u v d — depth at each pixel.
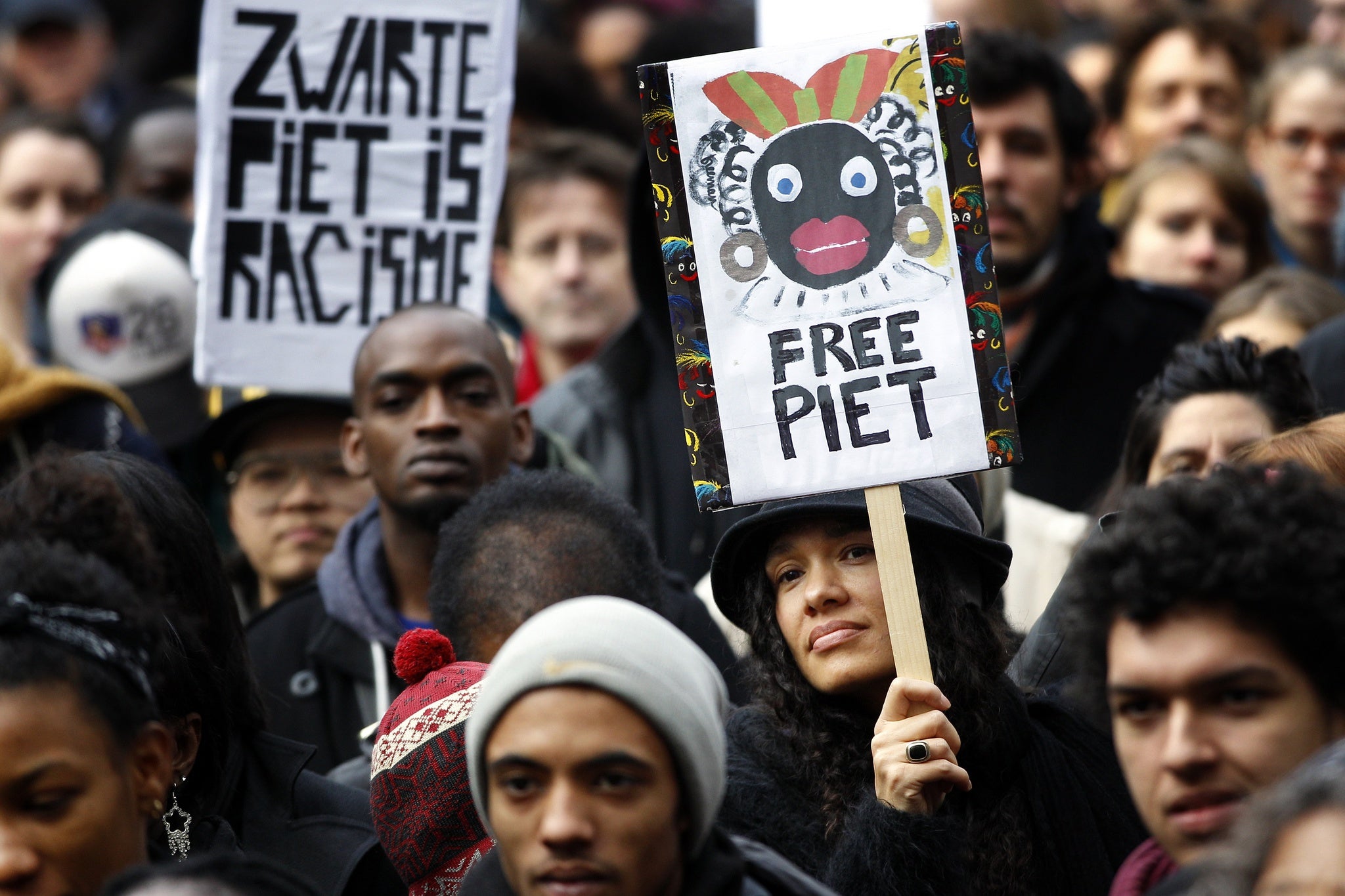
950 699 5.58
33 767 4.07
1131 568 4.10
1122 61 13.26
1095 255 9.98
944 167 5.64
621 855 4.02
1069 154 10.09
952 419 5.55
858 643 5.50
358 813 5.64
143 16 17.34
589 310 11.48
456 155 8.80
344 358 8.73
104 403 8.69
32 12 16.88
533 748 4.03
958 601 5.70
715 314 5.68
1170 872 4.55
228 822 5.38
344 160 8.78
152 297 10.02
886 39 5.69
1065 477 9.55
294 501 8.86
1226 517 4.09
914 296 5.62
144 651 4.37
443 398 7.77
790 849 5.45
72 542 4.59
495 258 12.09
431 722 5.24
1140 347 9.77
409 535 7.75
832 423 5.58
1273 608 4.01
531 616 5.93
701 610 7.51
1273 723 4.00
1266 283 9.27
